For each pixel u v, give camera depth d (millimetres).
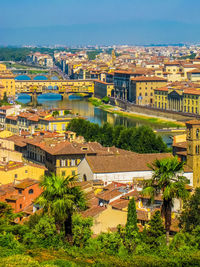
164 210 166500
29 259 161750
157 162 167250
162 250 174625
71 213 172375
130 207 193375
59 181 169375
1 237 176125
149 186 166125
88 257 171750
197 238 184250
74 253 172500
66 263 161375
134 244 181875
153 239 185000
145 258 169250
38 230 182625
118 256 174625
